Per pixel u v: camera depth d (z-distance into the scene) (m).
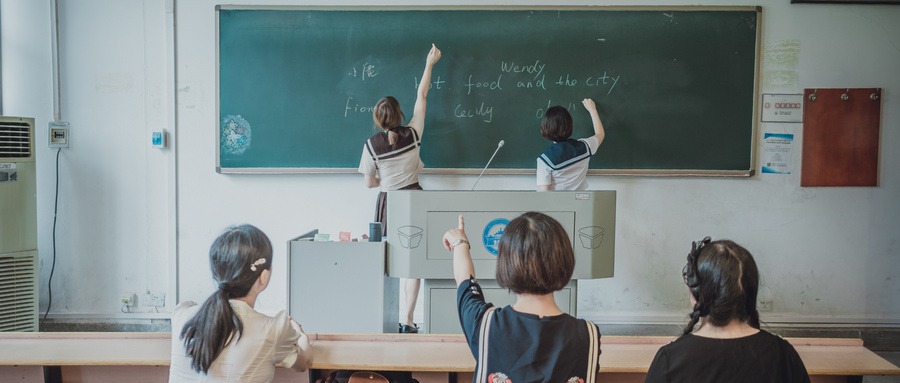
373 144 3.30
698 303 1.34
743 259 1.31
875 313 3.81
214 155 3.81
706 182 3.78
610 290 3.85
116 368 2.01
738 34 3.68
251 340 1.52
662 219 3.81
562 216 2.59
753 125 3.71
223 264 1.55
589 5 3.69
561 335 1.31
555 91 3.72
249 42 3.72
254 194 3.84
